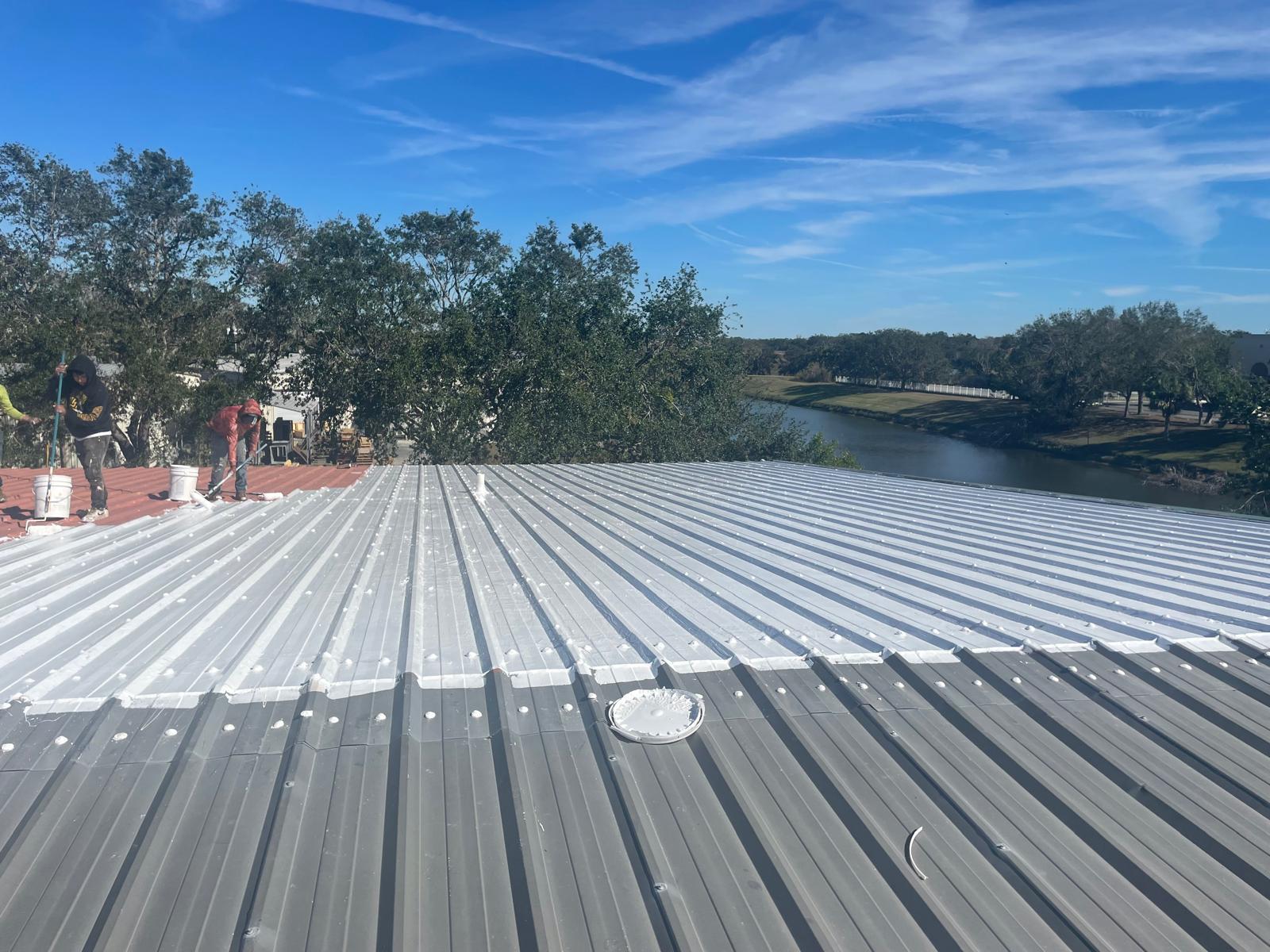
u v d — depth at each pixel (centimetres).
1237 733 395
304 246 4491
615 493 1174
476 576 631
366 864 286
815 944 261
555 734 373
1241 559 740
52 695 389
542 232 4306
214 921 258
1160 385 5359
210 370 3534
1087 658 473
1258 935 274
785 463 1734
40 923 254
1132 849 312
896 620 528
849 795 336
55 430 855
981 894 288
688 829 314
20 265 3312
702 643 479
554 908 272
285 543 750
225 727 366
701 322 3838
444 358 3033
